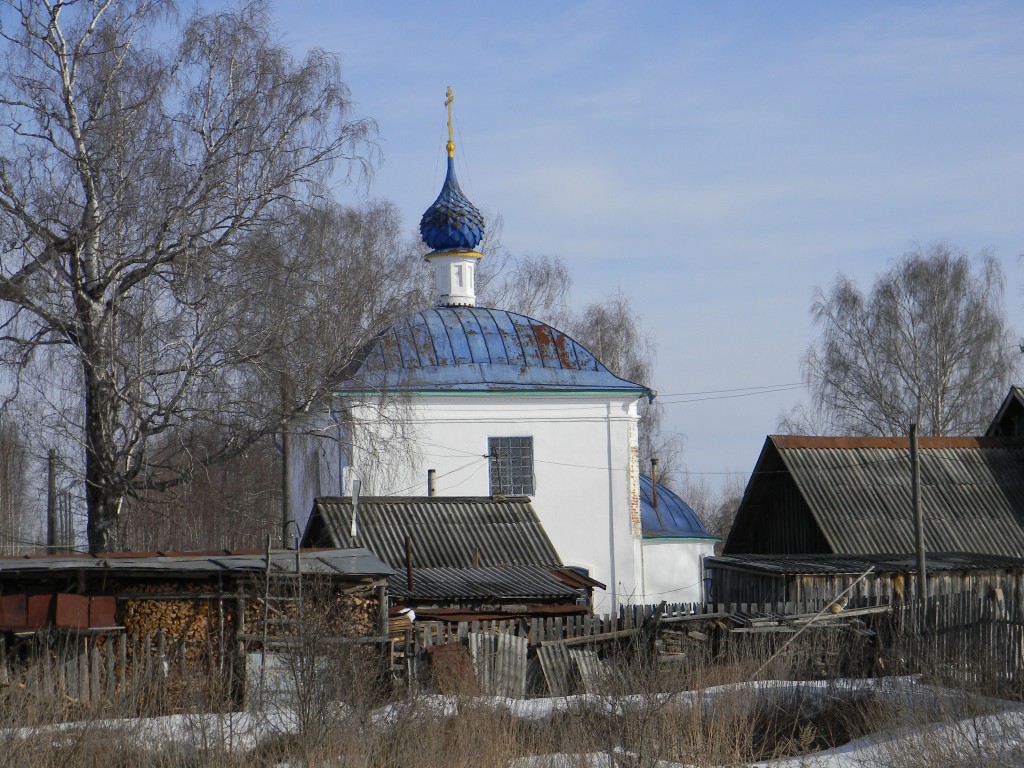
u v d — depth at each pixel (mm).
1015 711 16734
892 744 15641
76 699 16641
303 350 26062
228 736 15180
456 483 31297
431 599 22672
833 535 29172
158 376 25406
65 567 18812
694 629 22391
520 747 15609
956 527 29938
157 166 24969
